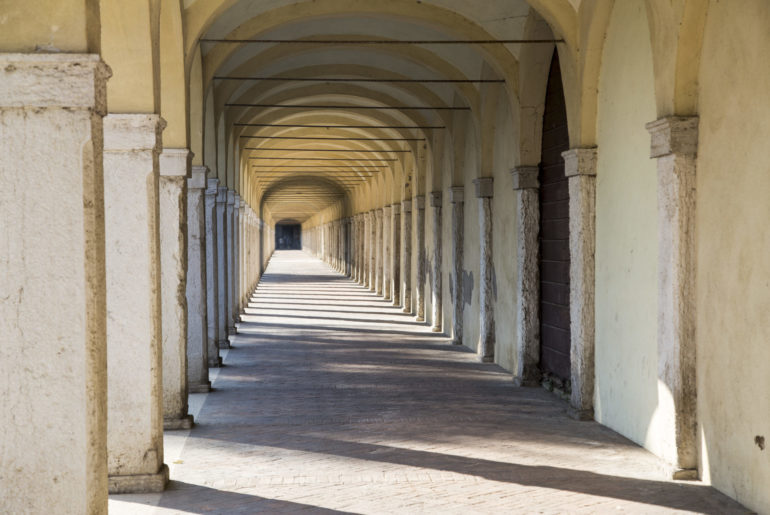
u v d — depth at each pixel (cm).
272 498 661
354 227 4259
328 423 950
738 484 651
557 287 1159
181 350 927
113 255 686
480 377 1295
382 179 3131
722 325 676
